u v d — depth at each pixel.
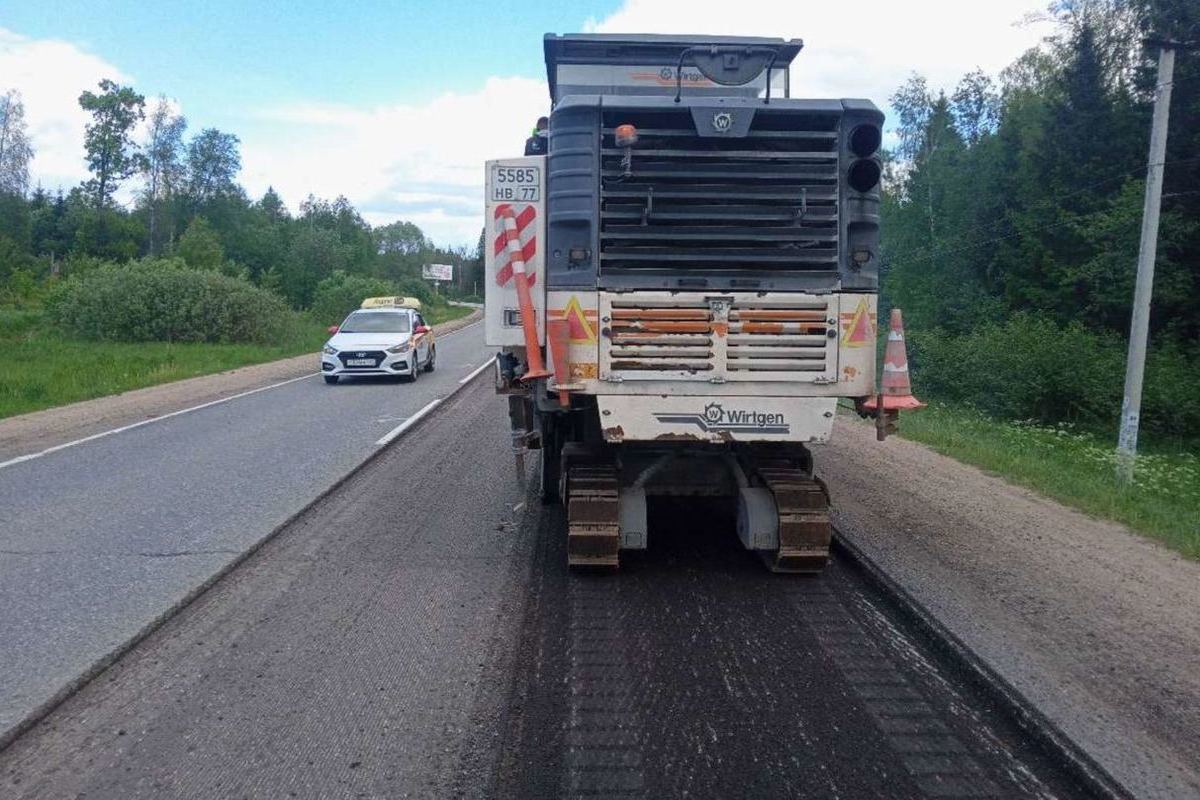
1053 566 7.09
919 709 4.65
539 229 6.56
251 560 7.14
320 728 4.37
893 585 6.44
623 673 5.06
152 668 5.04
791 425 6.40
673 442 6.80
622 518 6.88
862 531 8.10
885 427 6.46
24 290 55.94
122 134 81.06
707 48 6.91
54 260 80.56
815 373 6.38
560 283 6.34
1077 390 23.08
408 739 4.28
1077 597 6.30
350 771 3.99
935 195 39.59
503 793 3.83
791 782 3.94
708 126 6.22
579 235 6.32
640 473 7.16
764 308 6.35
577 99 6.34
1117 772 3.94
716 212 6.30
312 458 11.55
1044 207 30.08
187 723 4.41
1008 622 5.74
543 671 5.08
